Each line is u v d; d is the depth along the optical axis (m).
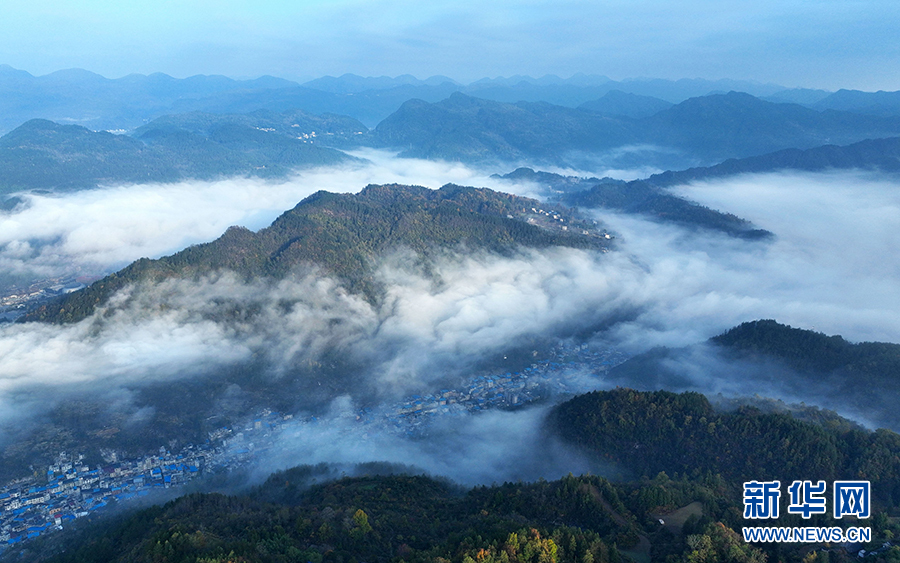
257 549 97.69
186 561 92.00
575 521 113.44
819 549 102.44
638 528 110.62
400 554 99.75
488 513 116.38
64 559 119.56
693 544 99.19
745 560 96.94
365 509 118.75
